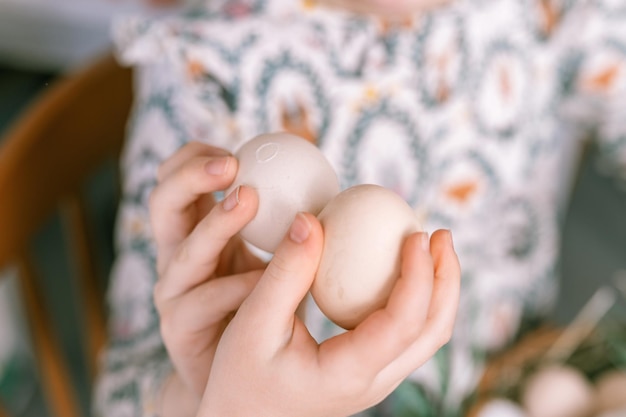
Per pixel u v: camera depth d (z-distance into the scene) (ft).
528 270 2.70
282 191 1.26
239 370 1.17
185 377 1.42
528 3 2.40
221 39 2.02
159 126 2.09
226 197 1.24
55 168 2.10
